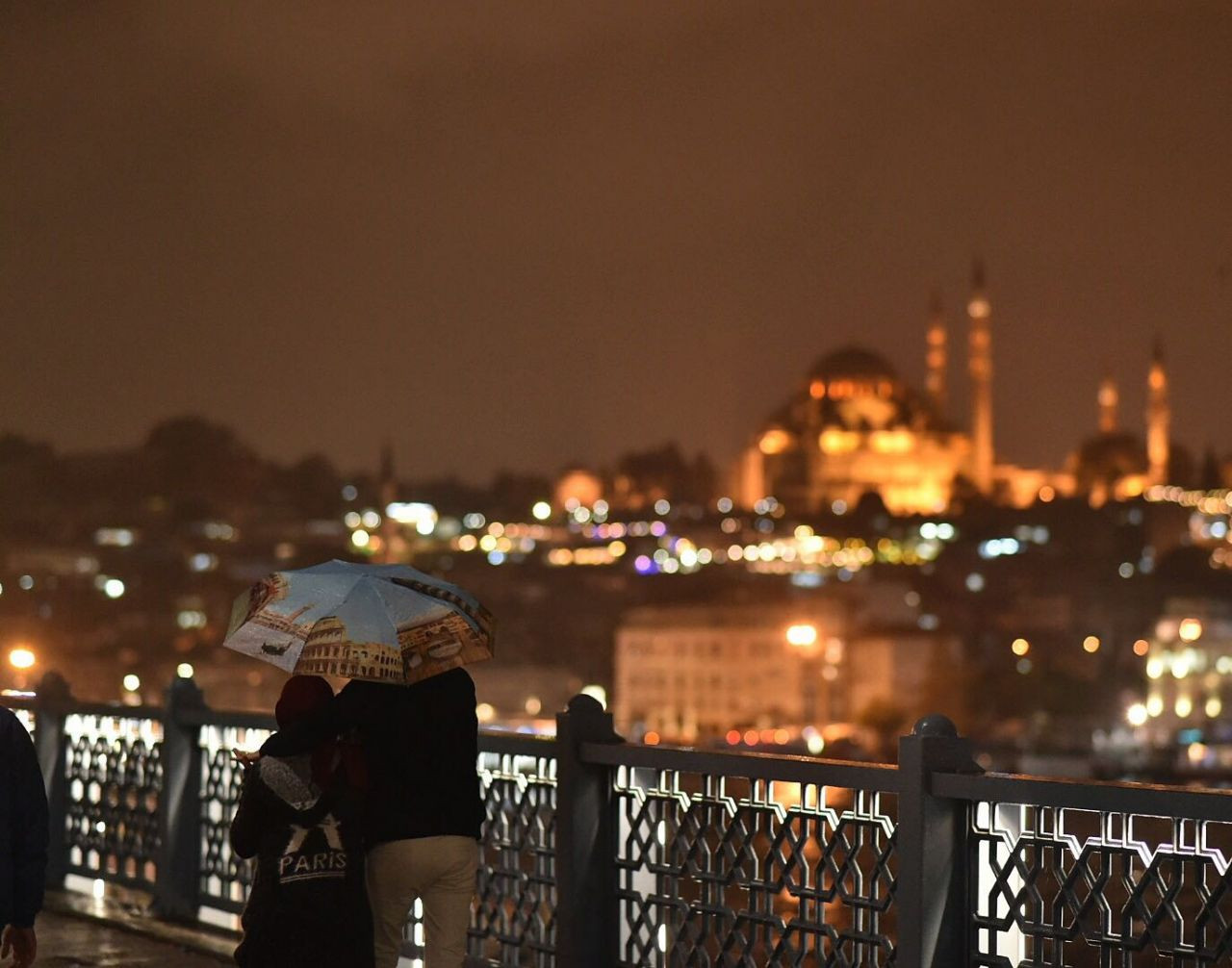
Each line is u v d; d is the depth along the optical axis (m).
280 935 6.76
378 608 7.17
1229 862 5.96
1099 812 6.34
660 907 8.09
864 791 7.16
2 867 6.47
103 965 10.09
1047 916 6.56
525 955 8.96
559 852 8.48
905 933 6.83
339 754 7.03
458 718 7.25
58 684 13.16
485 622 7.50
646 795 8.23
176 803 11.56
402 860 7.12
